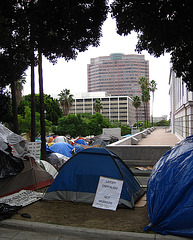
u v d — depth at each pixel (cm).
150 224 473
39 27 982
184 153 542
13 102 1284
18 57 1180
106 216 552
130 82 19838
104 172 647
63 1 912
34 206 627
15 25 875
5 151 755
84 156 681
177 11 813
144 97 8169
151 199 511
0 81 1200
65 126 4362
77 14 948
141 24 884
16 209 585
